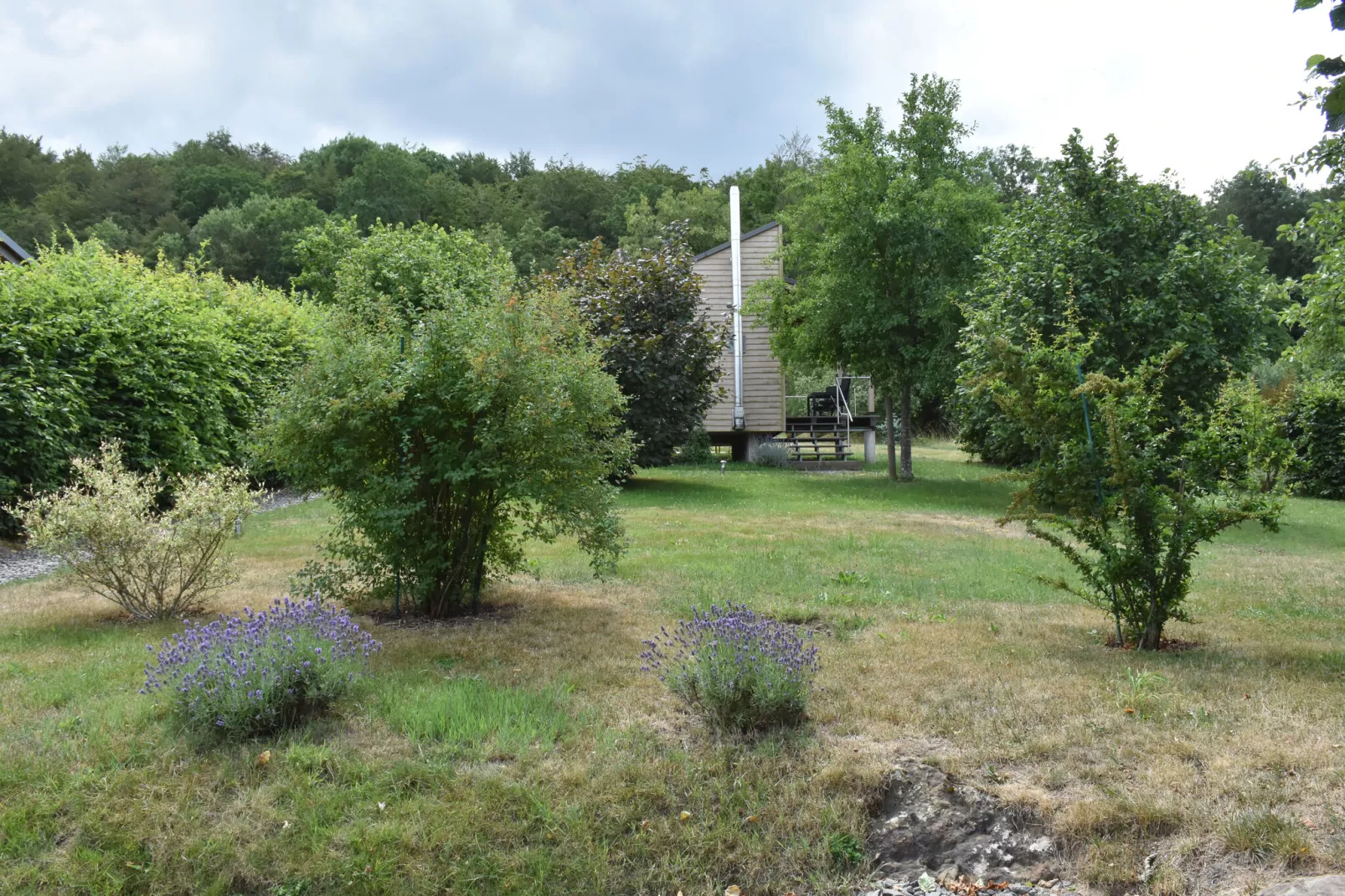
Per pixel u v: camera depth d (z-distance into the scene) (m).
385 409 6.95
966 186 19.22
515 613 7.49
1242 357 15.02
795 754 4.60
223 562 8.15
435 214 57.66
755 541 11.51
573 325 7.96
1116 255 15.11
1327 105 3.59
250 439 7.51
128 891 3.75
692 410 18.69
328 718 4.93
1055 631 7.08
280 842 3.94
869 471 23.02
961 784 4.31
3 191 58.16
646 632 6.84
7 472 10.66
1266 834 3.70
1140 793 4.10
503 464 7.08
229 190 61.53
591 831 4.07
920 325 18.59
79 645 6.26
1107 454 6.64
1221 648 6.62
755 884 3.92
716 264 25.14
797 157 52.94
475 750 4.57
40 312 11.51
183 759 4.44
